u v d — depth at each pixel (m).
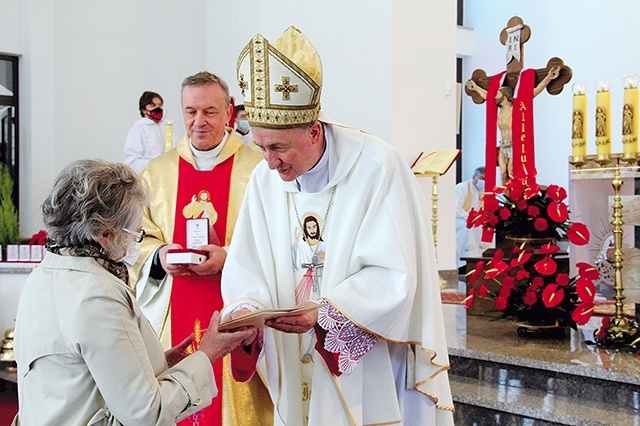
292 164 2.48
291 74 2.38
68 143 8.86
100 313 1.97
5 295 6.44
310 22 7.15
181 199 3.51
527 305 4.43
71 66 8.86
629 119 4.27
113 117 9.16
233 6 9.41
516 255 4.72
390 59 6.58
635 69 10.19
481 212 4.61
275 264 2.71
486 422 3.86
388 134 6.60
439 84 7.00
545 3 11.37
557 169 11.36
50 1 8.70
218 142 3.53
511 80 6.12
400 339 2.52
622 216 4.32
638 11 10.12
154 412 1.99
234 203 3.47
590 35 10.76
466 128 12.66
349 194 2.58
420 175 6.33
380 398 2.57
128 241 2.11
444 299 6.27
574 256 6.16
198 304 3.31
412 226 2.60
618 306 4.32
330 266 2.57
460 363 4.30
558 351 4.19
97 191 2.04
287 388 2.63
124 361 1.96
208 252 3.16
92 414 2.01
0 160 8.69
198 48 9.73
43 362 2.00
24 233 8.62
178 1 9.55
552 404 3.73
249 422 3.22
